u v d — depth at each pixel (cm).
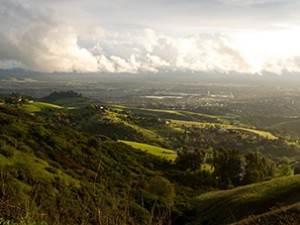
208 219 4078
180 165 9194
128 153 8875
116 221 448
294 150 15700
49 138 6762
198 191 7250
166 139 17062
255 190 4256
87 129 16688
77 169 5716
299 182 3947
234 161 8675
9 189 540
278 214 2259
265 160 9162
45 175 3522
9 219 534
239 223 2442
